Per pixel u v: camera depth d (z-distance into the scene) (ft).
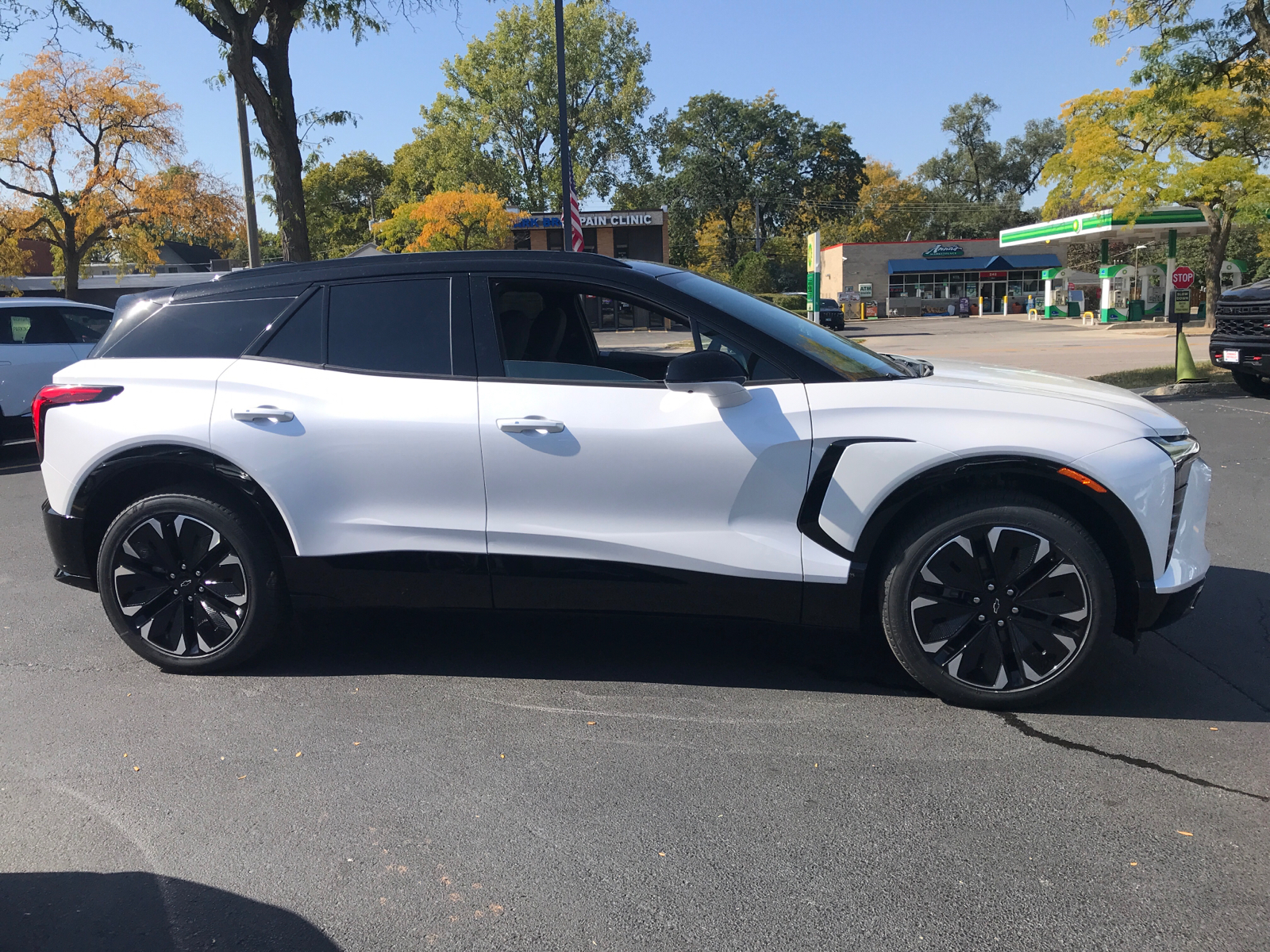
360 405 11.60
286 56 46.11
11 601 16.20
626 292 11.64
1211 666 12.18
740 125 222.28
